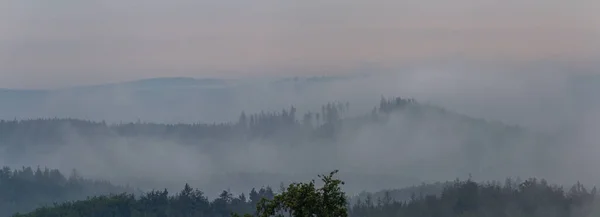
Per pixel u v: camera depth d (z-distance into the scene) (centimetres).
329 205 3284
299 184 3369
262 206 3438
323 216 3238
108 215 14288
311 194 3259
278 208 3378
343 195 3369
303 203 3269
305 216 3231
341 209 3319
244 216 3534
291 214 3328
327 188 3312
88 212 14138
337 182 3331
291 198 3309
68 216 13662
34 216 13712
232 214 3700
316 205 3266
